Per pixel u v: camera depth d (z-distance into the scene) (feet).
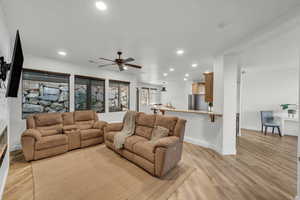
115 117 18.40
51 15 5.87
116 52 10.52
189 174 7.41
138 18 6.08
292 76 15.58
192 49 9.77
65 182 6.58
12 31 7.27
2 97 5.76
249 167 8.20
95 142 11.89
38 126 10.38
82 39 8.27
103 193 5.84
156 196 5.71
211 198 5.64
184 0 4.93
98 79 16.42
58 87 13.17
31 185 6.32
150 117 10.10
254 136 15.06
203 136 11.85
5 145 6.27
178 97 26.86
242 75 18.71
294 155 9.99
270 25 6.48
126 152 8.91
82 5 5.22
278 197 5.72
